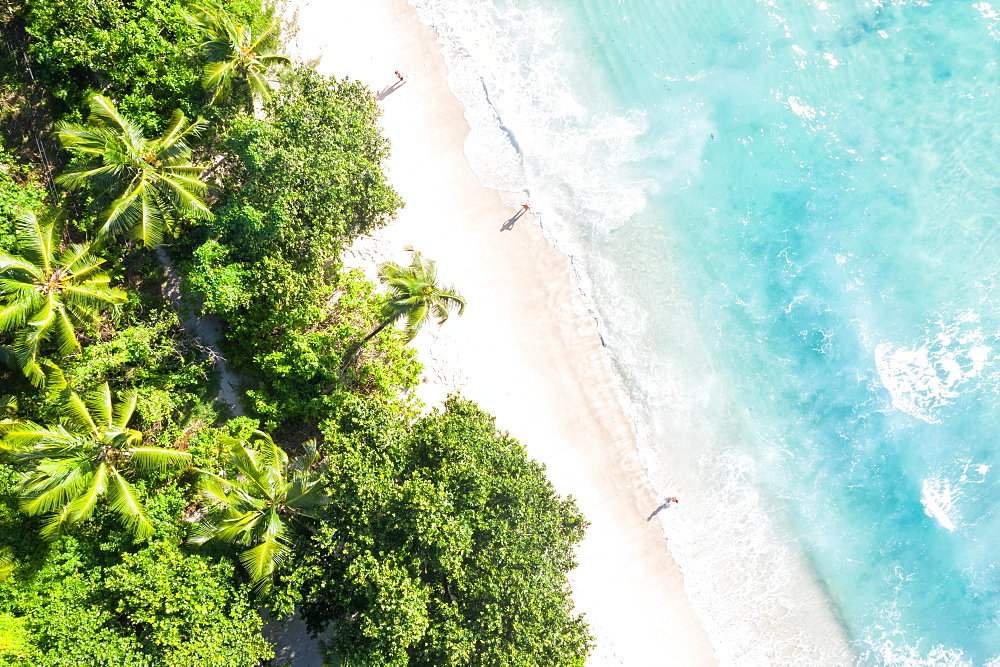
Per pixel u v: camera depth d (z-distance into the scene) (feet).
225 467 70.03
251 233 70.33
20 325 63.31
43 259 63.87
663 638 88.79
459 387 87.71
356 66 90.07
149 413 73.15
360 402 71.72
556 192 91.86
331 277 79.66
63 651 63.93
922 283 93.50
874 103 94.22
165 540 68.39
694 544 90.84
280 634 80.43
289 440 81.66
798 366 93.25
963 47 93.50
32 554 68.33
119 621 68.23
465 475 67.92
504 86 92.12
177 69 74.18
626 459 90.43
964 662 92.43
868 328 93.61
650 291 92.38
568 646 70.59
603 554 88.79
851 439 93.20
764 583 91.40
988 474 92.94
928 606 92.79
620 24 93.76
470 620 66.85
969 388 93.09
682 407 91.86
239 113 74.79
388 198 77.05
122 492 65.26
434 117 90.89
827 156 94.17
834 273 93.81
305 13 89.40
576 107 92.84
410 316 64.95
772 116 94.32
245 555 62.44
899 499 93.45
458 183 90.53
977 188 93.66
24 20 77.36
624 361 91.30
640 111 93.56
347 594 67.62
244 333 77.10
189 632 64.44
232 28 68.49
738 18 93.45
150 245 67.26
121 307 75.20
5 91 78.07
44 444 62.39
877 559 92.99
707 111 94.12
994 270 93.04
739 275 93.56
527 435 88.84
